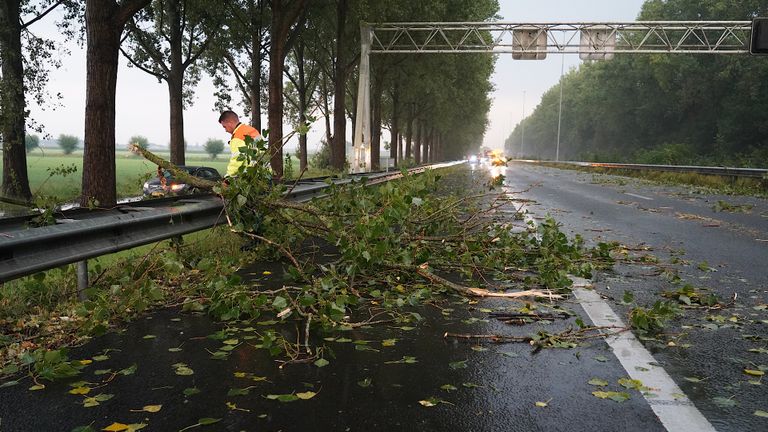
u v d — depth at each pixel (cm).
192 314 511
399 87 5019
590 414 297
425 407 305
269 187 757
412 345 420
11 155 1959
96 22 1111
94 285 529
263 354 397
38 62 2147
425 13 3575
